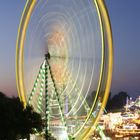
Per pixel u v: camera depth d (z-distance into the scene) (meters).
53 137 63.81
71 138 63.06
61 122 64.31
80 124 64.88
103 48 60.47
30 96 66.62
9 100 55.22
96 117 60.38
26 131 53.09
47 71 63.41
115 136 143.50
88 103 66.31
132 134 145.88
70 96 65.62
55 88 63.25
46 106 62.31
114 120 157.25
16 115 53.22
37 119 57.50
